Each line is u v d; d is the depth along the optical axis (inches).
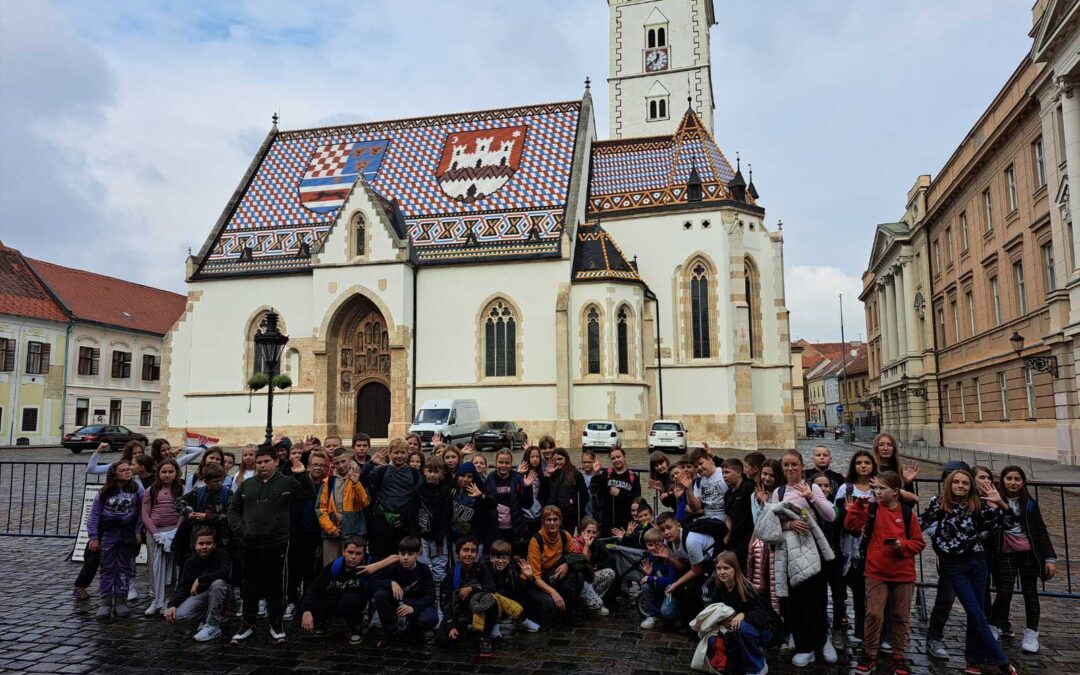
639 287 1785.2
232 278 1915.6
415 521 454.6
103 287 2893.7
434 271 1839.3
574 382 1731.1
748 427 1759.4
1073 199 1168.8
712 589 402.3
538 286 1776.6
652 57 2679.6
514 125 2100.1
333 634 422.6
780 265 1892.2
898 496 358.9
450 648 395.5
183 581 423.5
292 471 457.4
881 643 394.6
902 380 2271.2
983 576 361.4
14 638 403.9
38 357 2472.9
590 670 359.9
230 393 1881.2
